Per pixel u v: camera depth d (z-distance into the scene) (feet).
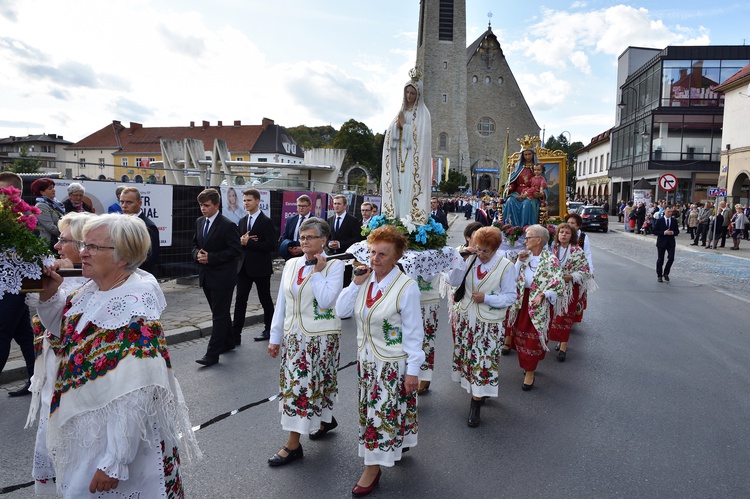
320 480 11.92
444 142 210.38
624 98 142.41
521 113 219.82
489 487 11.75
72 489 6.95
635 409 16.37
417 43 228.22
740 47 112.06
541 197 30.22
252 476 12.02
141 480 7.25
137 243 7.47
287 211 44.60
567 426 15.11
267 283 23.20
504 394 17.75
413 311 11.02
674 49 114.32
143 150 198.70
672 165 116.88
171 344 22.59
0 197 8.80
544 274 17.81
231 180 57.93
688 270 49.96
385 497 11.28
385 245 11.00
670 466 12.73
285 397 12.45
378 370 11.10
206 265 19.76
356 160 227.20
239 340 22.74
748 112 83.15
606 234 98.17
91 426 6.83
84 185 27.50
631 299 35.06
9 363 18.20
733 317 29.73
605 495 11.44
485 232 15.21
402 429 11.39
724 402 16.93
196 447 8.09
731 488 11.74
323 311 12.58
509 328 22.36
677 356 22.06
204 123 206.18
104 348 7.01
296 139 357.20
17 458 12.42
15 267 8.09
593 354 22.39
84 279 9.97
